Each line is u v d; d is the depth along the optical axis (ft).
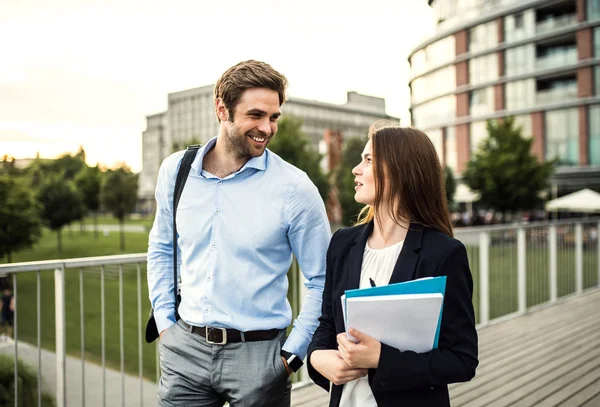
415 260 4.26
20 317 36.63
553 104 106.01
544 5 106.63
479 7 121.49
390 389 4.02
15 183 61.05
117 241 133.39
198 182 5.66
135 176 134.92
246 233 5.40
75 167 318.04
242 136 5.26
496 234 25.84
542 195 85.51
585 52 101.09
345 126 278.05
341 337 4.09
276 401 5.50
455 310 4.19
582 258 24.82
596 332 16.52
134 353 26.04
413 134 4.59
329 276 4.97
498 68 116.47
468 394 11.44
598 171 99.50
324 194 82.99
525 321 18.20
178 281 6.10
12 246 60.03
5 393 13.84
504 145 74.84
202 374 5.51
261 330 5.44
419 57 143.13
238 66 5.27
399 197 4.51
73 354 25.72
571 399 11.06
